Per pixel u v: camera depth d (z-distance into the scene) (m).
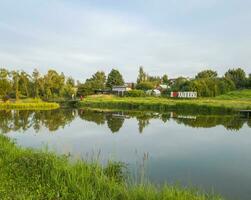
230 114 45.25
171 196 7.91
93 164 11.34
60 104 78.50
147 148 18.92
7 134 24.95
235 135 24.56
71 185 8.82
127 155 16.69
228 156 16.56
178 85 99.62
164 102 62.88
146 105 59.38
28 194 8.26
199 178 12.34
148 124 32.75
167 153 17.38
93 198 7.95
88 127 30.14
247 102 59.78
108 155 16.50
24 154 12.15
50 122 34.97
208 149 18.64
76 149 18.38
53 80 92.00
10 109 58.69
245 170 13.62
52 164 10.65
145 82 122.62
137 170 13.16
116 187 8.83
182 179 12.11
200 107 50.12
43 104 67.00
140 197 8.10
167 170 13.48
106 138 22.98
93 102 69.31
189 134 25.17
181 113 48.22
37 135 24.50
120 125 31.88
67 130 27.75
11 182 9.12
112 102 66.25
